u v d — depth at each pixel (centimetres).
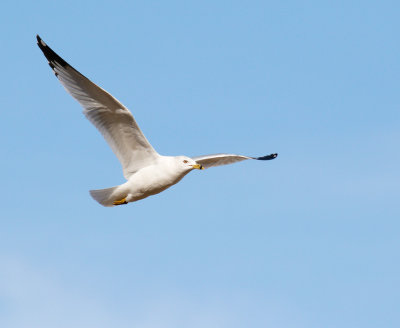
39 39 1558
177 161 1647
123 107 1558
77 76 1547
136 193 1644
